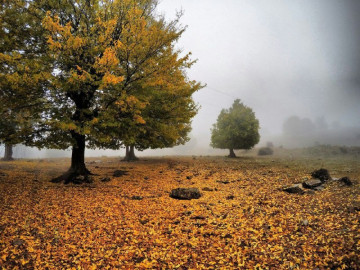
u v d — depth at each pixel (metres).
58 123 7.62
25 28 8.47
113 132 8.91
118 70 8.29
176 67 8.92
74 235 5.18
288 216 5.73
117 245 4.78
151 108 9.50
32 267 3.99
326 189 7.93
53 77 7.32
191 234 5.16
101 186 9.70
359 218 5.18
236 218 5.89
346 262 3.70
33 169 14.23
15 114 8.66
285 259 4.00
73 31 9.05
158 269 3.98
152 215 6.34
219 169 14.52
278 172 12.34
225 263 4.06
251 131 25.62
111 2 8.11
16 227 5.42
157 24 9.16
